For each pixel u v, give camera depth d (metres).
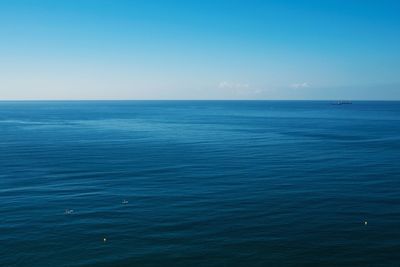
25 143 93.62
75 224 35.41
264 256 28.62
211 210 39.22
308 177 54.34
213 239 31.72
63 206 40.91
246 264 27.52
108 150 82.00
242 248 30.00
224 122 171.88
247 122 171.62
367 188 47.78
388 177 53.75
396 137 104.69
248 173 57.41
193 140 101.06
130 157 72.50
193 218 36.81
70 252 29.53
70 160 69.06
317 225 34.62
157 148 85.38
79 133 119.62
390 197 43.59
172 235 32.66
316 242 30.94
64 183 51.31
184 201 42.53
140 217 37.22
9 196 44.88
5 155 74.50
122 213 38.47
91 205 41.22
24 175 56.25
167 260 28.17
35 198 44.03
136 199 43.47
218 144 92.50
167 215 37.75
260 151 80.19
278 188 48.06
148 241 31.45
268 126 147.62
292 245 30.44
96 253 29.33
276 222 35.50
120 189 48.06
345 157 71.50
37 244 30.97
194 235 32.59
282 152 78.50
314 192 45.97
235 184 50.41
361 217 36.72
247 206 40.47
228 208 39.81
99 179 53.66
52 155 74.69
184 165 64.12
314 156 73.06
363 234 32.50
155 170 59.81
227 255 28.84
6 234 33.03
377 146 86.50
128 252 29.47
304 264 27.41
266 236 32.22
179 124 159.12
